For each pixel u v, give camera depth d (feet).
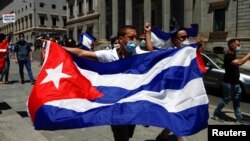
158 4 154.51
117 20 157.28
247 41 106.93
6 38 27.25
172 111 12.61
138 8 163.94
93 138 20.04
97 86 12.83
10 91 36.63
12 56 112.27
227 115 26.81
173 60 13.46
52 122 11.50
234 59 23.77
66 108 11.80
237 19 110.42
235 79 23.93
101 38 175.01
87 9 196.13
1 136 18.53
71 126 11.59
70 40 42.86
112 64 13.23
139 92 12.77
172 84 13.10
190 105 12.85
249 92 35.19
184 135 12.17
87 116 11.78
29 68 43.29
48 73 12.55
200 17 123.13
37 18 267.39
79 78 12.67
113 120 11.85
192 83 13.20
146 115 12.12
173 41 16.21
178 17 142.61
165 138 17.84
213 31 118.52
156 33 17.47
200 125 12.71
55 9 278.67
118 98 12.49
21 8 294.46
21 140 17.95
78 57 13.25
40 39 17.57
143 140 19.49
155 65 13.32
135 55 13.33
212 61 39.06
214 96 37.76
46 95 11.93
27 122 22.07
